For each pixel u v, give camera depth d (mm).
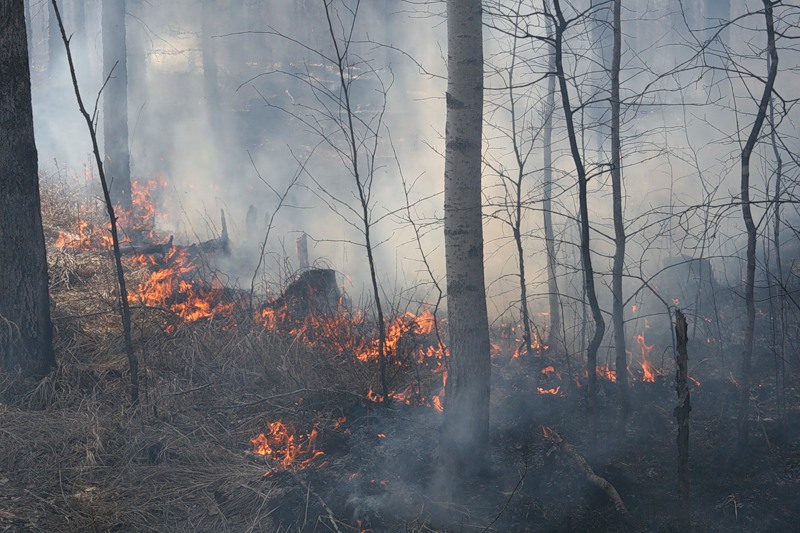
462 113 5641
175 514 5348
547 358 7777
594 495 5523
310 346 7750
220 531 5176
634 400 7051
